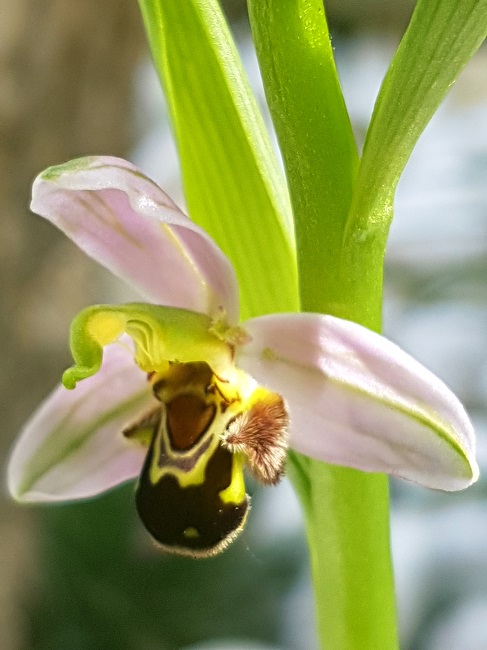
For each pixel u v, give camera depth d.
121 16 0.15
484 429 0.22
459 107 0.28
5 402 0.15
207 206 0.09
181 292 0.10
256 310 0.10
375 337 0.09
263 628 0.18
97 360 0.09
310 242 0.09
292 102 0.09
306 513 0.09
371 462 0.09
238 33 0.25
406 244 0.25
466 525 0.21
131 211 0.09
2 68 0.14
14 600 0.16
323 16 0.09
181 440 0.09
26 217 0.15
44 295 0.15
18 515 0.16
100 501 0.17
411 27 0.08
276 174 0.09
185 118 0.09
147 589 0.17
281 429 0.09
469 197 0.26
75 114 0.15
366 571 0.09
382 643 0.09
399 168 0.09
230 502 0.09
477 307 0.23
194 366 0.10
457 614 0.19
